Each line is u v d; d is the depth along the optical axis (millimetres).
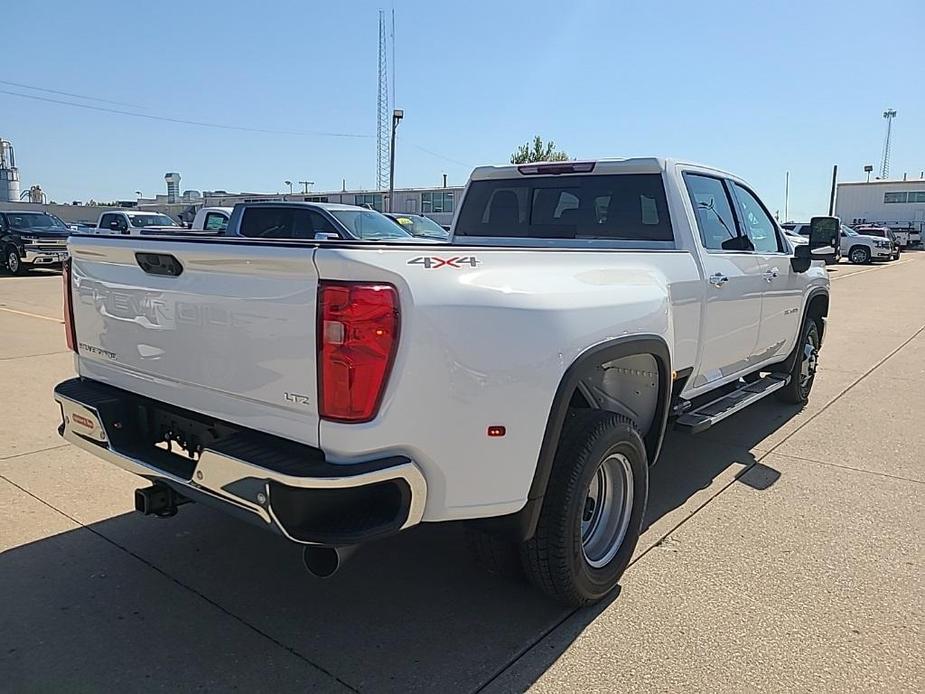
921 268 30344
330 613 3256
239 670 2844
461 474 2668
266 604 3320
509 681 2799
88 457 5152
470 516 2752
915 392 7637
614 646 3025
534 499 2922
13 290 16203
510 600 3379
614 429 3215
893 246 34969
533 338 2785
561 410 2924
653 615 3266
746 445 5777
